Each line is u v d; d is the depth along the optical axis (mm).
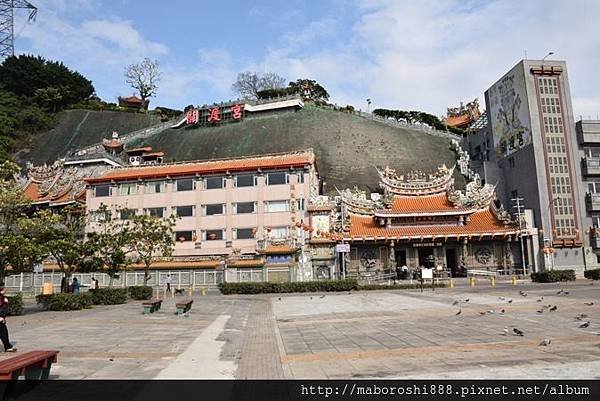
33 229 37188
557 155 72938
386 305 31422
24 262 35375
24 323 25953
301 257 62281
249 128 107125
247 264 60219
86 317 28781
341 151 96000
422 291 44281
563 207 70875
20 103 133000
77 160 87938
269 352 15922
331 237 65312
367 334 19062
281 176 70312
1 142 114562
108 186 74875
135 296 46250
